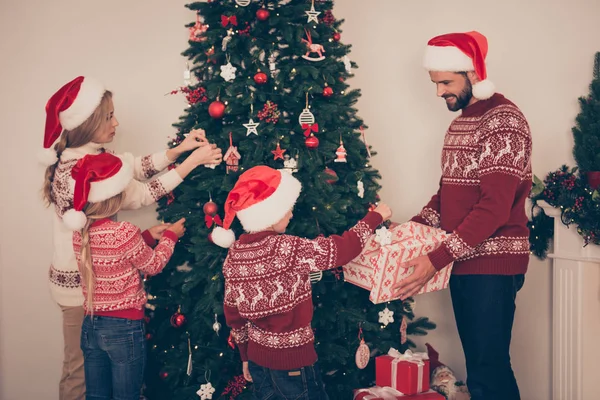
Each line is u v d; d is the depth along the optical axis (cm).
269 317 213
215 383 270
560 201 279
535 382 311
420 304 342
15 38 317
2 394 327
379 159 344
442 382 289
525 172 231
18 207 322
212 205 255
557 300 292
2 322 325
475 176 233
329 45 270
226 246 232
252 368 224
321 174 257
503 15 313
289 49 265
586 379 284
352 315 270
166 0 329
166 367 276
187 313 281
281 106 266
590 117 281
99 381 240
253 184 214
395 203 344
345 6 341
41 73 318
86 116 245
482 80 232
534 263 308
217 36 260
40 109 319
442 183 252
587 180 277
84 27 321
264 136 259
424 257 228
